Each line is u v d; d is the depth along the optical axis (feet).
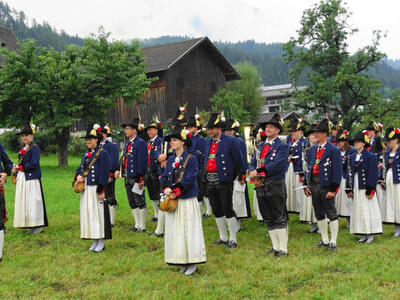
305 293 15.85
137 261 20.44
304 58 102.73
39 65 66.44
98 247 22.36
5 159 25.13
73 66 67.72
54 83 67.31
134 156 26.35
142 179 26.03
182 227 18.11
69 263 20.27
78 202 37.55
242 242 24.18
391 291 16.03
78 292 16.49
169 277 18.03
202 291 16.30
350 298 15.25
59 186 48.14
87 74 69.15
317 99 95.25
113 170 26.99
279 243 21.35
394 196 25.46
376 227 23.52
